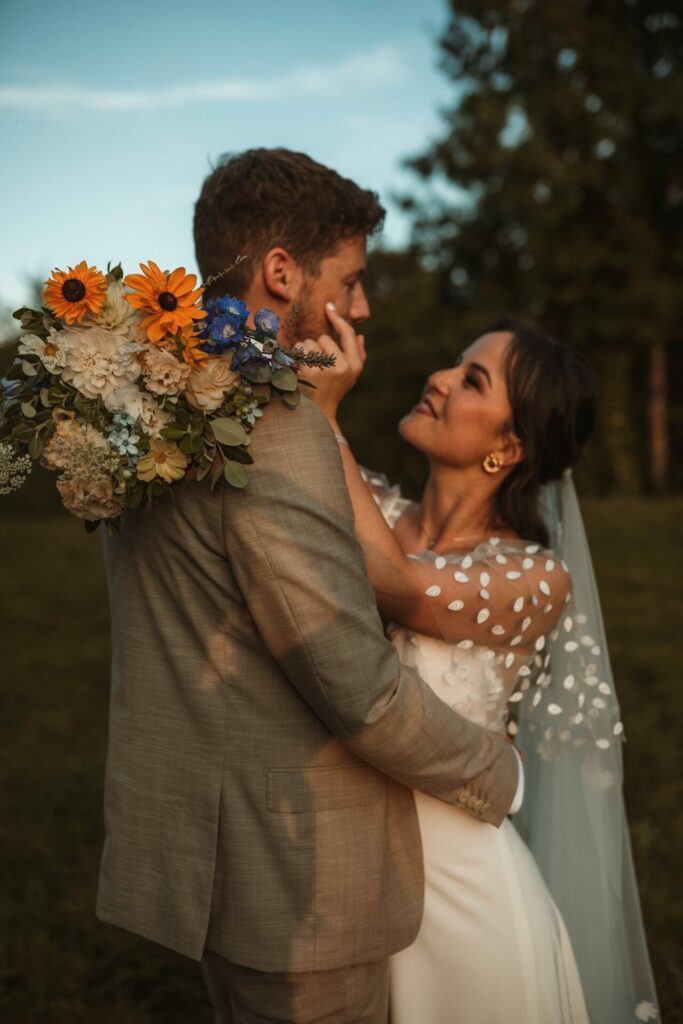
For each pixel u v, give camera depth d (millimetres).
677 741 4129
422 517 2150
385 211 1856
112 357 1302
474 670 1790
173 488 1416
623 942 2082
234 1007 1556
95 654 6066
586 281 14766
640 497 14812
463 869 1647
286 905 1410
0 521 13188
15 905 3006
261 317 1341
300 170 1747
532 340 2021
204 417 1321
